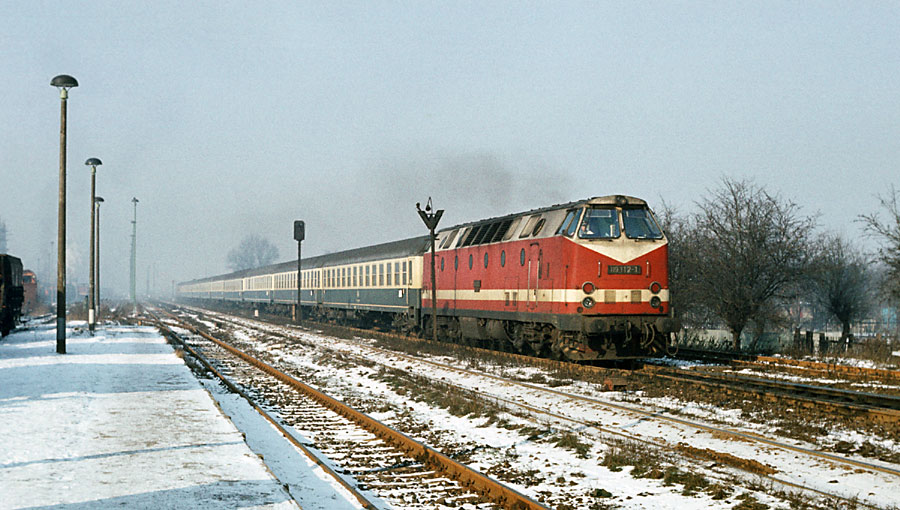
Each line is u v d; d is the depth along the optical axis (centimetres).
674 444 1071
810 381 1698
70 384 1712
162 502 753
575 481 885
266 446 1092
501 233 2322
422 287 3111
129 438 1080
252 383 1897
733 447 1048
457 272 2700
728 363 2098
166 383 1752
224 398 1568
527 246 2103
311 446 1106
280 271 6284
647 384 1611
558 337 1959
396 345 2800
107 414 1292
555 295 1911
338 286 4544
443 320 2941
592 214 1869
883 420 1143
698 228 3192
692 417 1269
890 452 978
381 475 931
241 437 1090
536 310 2031
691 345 3120
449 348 2495
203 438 1081
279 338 3478
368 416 1280
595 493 828
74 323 5103
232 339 3612
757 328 3012
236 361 2489
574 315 1831
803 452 995
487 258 2412
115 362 2267
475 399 1462
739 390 1437
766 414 1251
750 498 786
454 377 1897
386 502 809
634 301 1852
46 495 777
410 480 905
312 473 930
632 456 975
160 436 1095
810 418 1203
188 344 3228
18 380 1789
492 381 1767
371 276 3850
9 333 3881
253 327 4575
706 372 1833
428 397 1540
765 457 988
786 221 2997
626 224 1877
